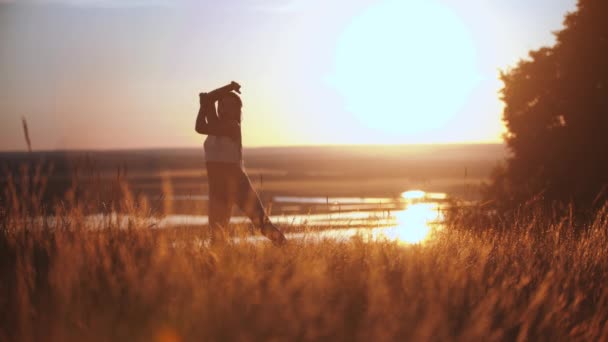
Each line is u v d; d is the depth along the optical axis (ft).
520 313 12.45
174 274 12.52
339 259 16.47
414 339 10.36
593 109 78.54
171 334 10.09
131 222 17.21
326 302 11.91
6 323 10.34
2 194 16.42
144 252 15.35
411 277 13.91
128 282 12.42
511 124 86.48
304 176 499.92
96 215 17.52
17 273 12.39
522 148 82.79
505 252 19.10
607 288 14.32
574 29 84.28
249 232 19.79
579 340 11.75
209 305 10.86
